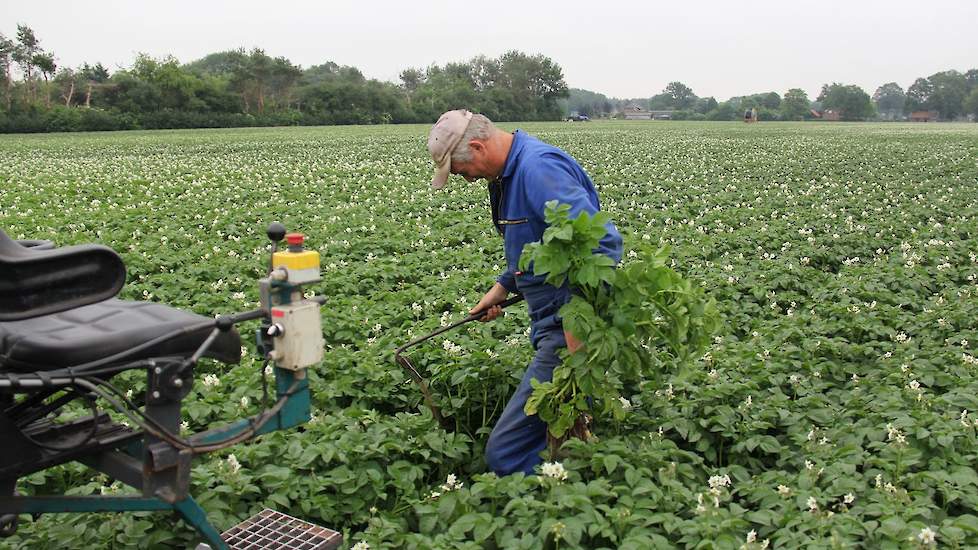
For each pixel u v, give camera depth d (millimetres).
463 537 4305
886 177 23688
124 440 4012
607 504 4750
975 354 7379
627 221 15461
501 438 5391
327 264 11711
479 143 5215
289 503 4797
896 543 4066
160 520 4586
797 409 6168
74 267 3449
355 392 6402
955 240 13531
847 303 8984
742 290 10164
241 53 101875
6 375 3441
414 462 5539
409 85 147375
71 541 4395
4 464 3623
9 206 17812
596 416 5445
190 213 16359
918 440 5340
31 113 70875
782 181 23062
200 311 8992
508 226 5340
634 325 4871
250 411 5789
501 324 7922
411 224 15156
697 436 5582
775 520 4383
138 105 81375
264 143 43969
